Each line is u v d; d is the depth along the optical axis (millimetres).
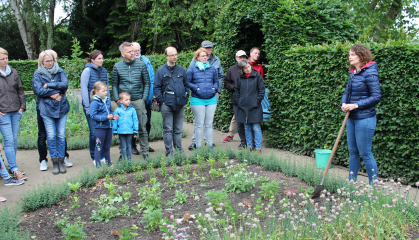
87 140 7453
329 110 5590
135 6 20312
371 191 3605
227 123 8602
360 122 4043
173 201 3953
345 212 3189
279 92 6664
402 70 4434
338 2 7312
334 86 5520
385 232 3020
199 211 3676
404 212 3289
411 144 4492
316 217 3221
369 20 14484
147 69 6184
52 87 5297
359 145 4121
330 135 5629
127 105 5586
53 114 5340
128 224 3459
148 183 4664
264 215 3443
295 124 6336
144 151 5930
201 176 4867
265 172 5020
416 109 4293
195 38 22953
